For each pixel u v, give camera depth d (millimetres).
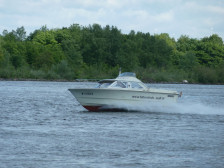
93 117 52469
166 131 42344
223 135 40281
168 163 29766
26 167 28297
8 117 51625
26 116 53188
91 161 29953
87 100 56531
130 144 35312
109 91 56031
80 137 38094
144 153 32406
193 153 32594
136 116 54125
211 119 53438
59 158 30578
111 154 31906
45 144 34906
